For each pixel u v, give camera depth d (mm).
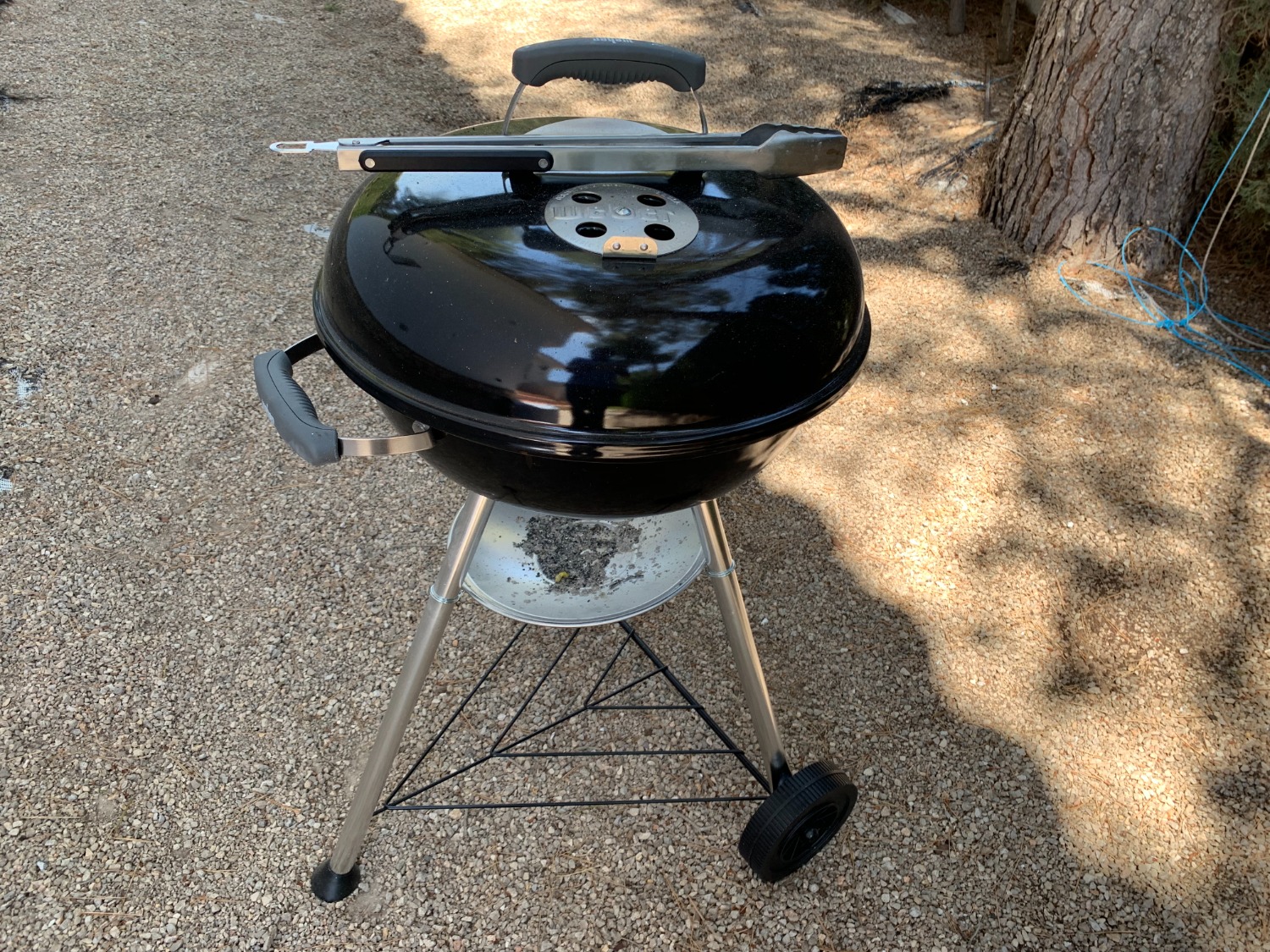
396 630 1530
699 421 712
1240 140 2283
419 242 749
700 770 1378
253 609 1533
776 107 3240
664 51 875
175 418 1839
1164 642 1590
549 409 690
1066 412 2074
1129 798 1361
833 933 1198
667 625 1592
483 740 1393
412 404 729
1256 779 1391
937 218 2717
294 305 2150
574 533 1066
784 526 1793
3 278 2041
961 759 1407
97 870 1186
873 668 1537
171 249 2242
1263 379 2176
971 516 1823
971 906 1231
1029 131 2469
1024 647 1579
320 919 1173
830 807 1174
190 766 1314
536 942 1170
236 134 2742
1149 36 2172
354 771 1339
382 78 3211
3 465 1676
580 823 1302
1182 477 1915
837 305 783
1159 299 2430
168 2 3479
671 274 722
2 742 1300
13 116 2604
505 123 884
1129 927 1214
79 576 1533
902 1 4191
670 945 1176
